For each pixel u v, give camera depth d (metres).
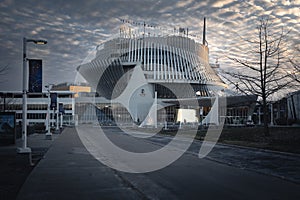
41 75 19.33
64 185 9.57
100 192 8.62
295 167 13.56
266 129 26.41
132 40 103.06
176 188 9.13
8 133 22.98
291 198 7.94
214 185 9.58
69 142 27.91
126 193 8.49
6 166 13.62
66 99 100.19
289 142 22.53
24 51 19.44
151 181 10.23
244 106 62.75
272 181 10.28
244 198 7.92
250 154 18.66
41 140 30.45
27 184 9.73
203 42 119.25
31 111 96.88
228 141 26.95
